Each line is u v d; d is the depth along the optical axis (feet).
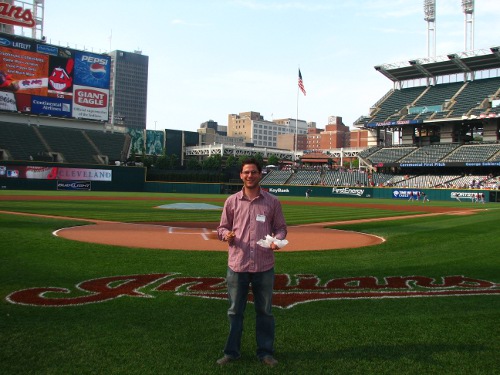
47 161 189.78
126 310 19.58
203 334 16.81
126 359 14.39
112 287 23.52
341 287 24.86
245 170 14.84
